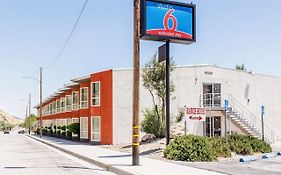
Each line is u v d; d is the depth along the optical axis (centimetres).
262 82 3966
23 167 1667
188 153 1817
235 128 3425
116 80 3409
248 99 3812
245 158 1811
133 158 1612
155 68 2631
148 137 2902
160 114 2781
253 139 2353
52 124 6719
